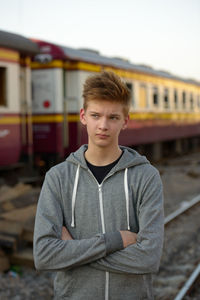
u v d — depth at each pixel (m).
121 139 11.18
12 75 7.66
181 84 16.78
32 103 9.48
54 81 9.12
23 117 8.27
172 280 4.22
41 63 9.19
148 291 1.66
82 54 9.80
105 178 1.64
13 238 4.44
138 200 1.63
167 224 6.54
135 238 1.59
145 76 12.89
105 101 1.60
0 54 7.36
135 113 12.11
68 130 9.58
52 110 9.23
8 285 3.86
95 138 1.63
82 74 9.49
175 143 17.94
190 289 4.01
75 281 1.61
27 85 8.30
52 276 4.21
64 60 9.27
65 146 9.49
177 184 10.66
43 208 1.64
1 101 7.62
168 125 15.26
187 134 17.91
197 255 5.24
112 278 1.58
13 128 7.74
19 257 4.38
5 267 4.25
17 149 7.88
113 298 1.58
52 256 1.55
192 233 6.22
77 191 1.66
